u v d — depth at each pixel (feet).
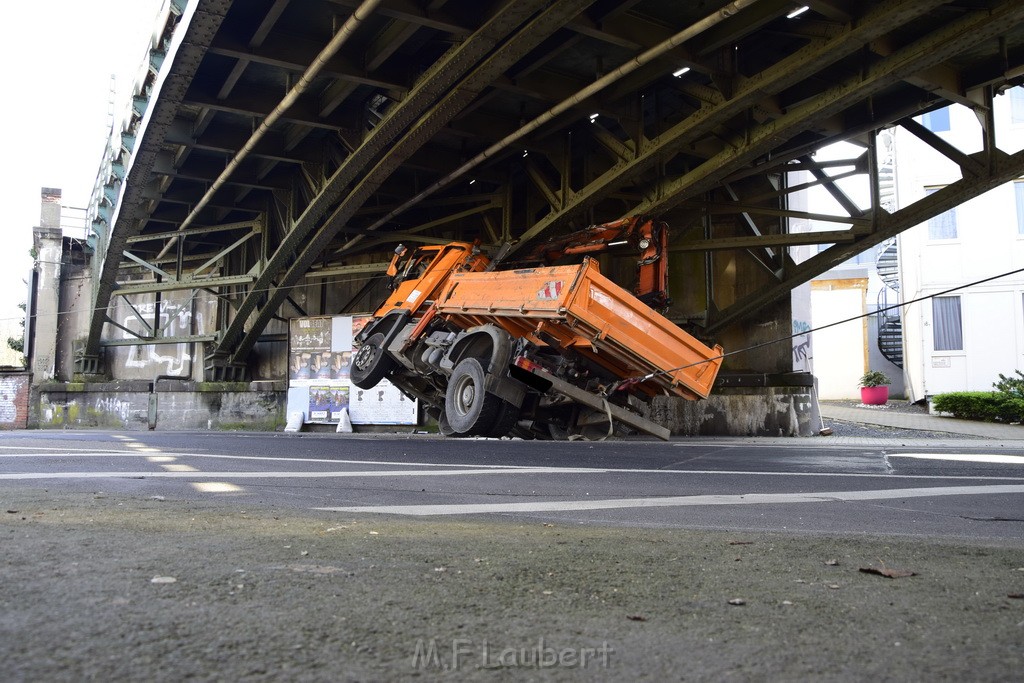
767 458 29.27
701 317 62.80
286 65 45.21
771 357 63.00
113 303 100.83
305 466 24.68
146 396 90.43
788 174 69.41
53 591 6.78
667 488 18.84
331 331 76.64
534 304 40.78
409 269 57.52
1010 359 79.87
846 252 56.29
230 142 58.49
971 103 47.96
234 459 27.58
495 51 43.16
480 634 5.92
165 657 5.08
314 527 11.62
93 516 12.37
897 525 13.16
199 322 94.58
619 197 58.95
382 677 4.87
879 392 91.81
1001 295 80.74
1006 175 47.55
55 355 102.53
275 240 75.72
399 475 21.68
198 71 49.88
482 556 9.36
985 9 35.88
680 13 41.04
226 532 10.87
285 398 85.71
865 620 6.50
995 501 16.46
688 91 46.47
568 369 41.68
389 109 50.67
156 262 91.86
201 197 73.05
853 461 27.76
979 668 5.23
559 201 56.75
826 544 10.69
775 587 7.82
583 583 7.88
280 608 6.47
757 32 43.75
